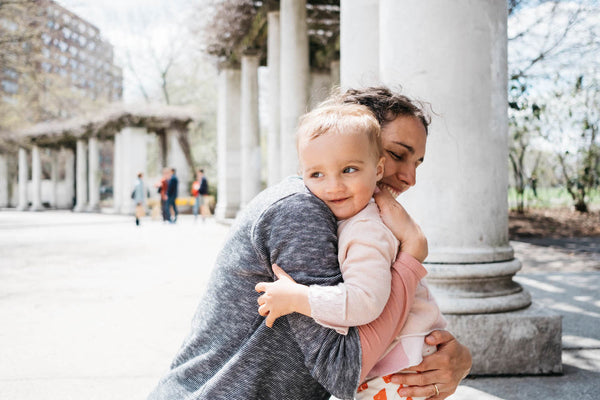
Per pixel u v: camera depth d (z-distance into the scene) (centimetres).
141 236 1218
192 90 3312
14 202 3684
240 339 108
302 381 108
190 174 2464
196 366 110
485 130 293
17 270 689
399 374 115
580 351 330
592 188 1630
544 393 259
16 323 414
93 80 2806
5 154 3591
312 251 100
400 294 104
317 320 97
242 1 1306
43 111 2922
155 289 554
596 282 601
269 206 106
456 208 291
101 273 663
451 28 284
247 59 1591
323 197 106
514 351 284
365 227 104
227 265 110
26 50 1705
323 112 110
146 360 325
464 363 121
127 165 2366
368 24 372
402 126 129
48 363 318
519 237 1202
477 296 288
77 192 2927
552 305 478
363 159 104
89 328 399
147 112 2319
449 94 285
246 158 1612
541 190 1819
